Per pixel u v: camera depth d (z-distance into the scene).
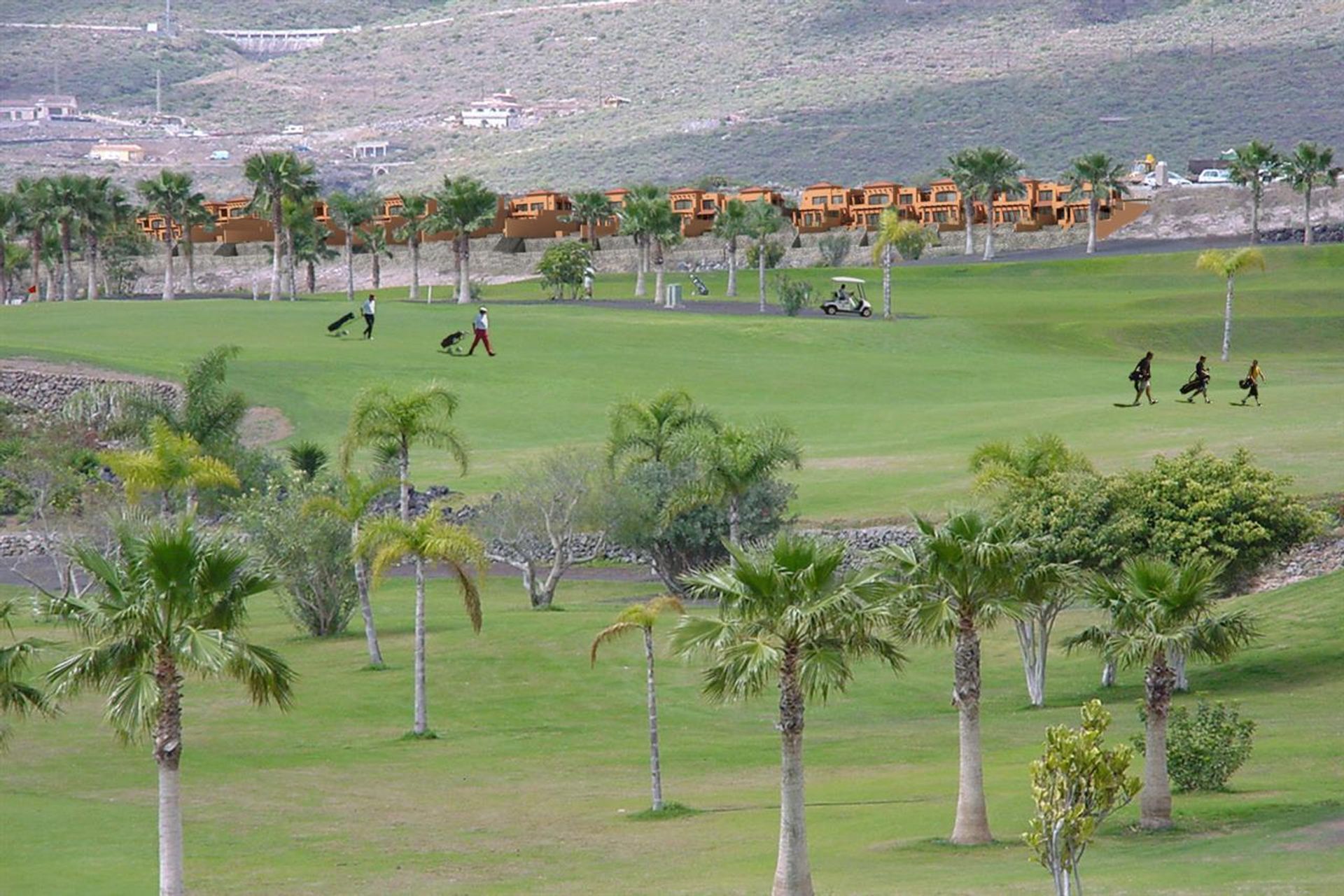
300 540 111.75
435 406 160.00
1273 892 45.22
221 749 82.88
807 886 49.97
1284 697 84.81
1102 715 38.16
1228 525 91.94
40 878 58.00
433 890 54.88
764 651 50.41
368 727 87.81
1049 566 61.81
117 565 52.66
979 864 53.34
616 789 72.50
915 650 105.12
